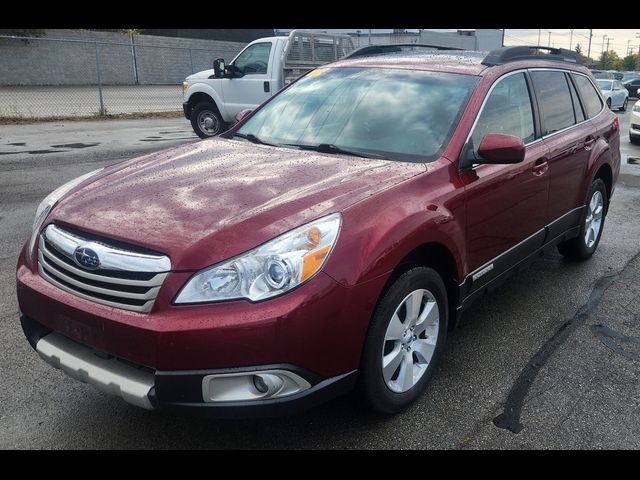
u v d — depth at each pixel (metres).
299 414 3.03
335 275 2.48
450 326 3.41
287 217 2.57
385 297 2.75
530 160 3.93
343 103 3.91
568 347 3.83
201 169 3.26
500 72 3.91
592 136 5.00
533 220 4.10
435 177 3.14
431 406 3.13
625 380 3.44
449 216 3.06
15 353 3.57
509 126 3.89
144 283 2.41
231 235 2.47
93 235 2.62
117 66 30.66
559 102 4.67
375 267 2.60
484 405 3.16
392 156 3.39
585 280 5.03
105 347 2.49
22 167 9.38
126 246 2.52
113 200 2.88
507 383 3.38
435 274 3.06
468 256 3.35
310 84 4.30
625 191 8.78
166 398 2.38
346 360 2.58
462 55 4.30
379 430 2.92
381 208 2.77
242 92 12.35
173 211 2.69
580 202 4.95
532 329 4.09
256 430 2.91
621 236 6.36
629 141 14.61
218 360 2.33
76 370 2.58
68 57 28.89
